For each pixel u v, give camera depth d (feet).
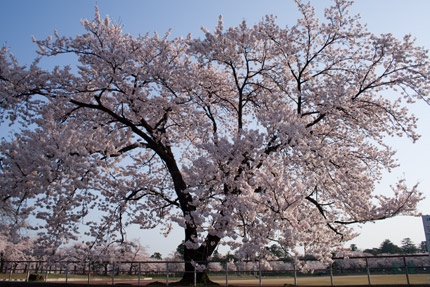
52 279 54.49
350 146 46.03
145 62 43.16
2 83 35.78
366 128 42.39
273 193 28.14
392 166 44.04
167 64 42.63
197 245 32.01
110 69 39.70
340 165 40.70
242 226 30.45
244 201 28.55
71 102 40.91
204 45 40.22
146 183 44.52
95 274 50.90
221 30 41.09
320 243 33.88
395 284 30.78
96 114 44.60
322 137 43.34
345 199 38.65
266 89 47.11
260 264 29.35
